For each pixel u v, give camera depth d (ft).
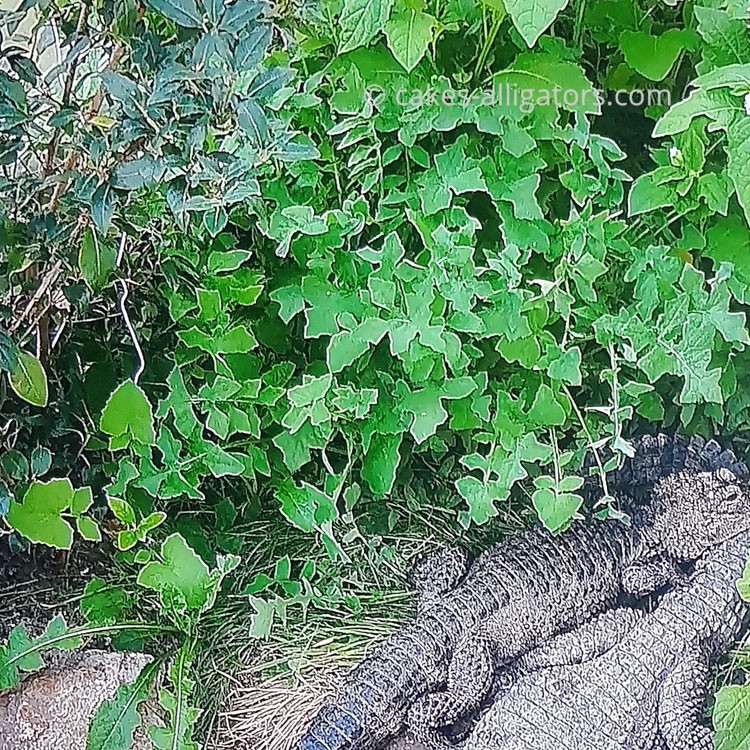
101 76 3.46
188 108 3.50
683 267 4.73
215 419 4.65
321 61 4.70
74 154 3.99
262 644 4.64
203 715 4.24
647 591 4.85
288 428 4.89
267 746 4.11
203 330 4.71
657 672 4.27
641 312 4.69
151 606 4.78
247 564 5.15
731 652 4.63
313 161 4.66
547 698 4.11
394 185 4.81
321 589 4.99
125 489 4.63
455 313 4.62
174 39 3.77
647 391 5.02
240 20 3.39
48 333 4.82
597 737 3.97
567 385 5.30
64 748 4.08
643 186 4.66
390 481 4.90
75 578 5.02
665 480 5.17
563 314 4.59
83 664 4.42
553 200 5.12
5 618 4.72
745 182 4.02
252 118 3.55
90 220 4.05
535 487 5.44
